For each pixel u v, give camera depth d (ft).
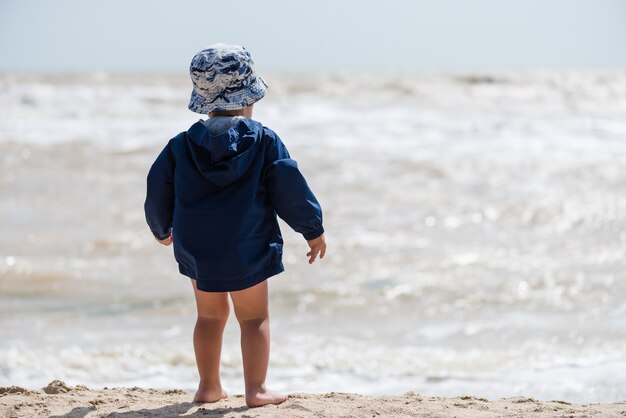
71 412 10.93
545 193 43.47
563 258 29.73
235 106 10.85
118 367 17.78
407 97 118.73
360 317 22.34
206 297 11.30
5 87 126.52
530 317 22.18
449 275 27.09
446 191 43.91
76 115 82.58
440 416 10.94
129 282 26.14
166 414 10.65
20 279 26.09
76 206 39.06
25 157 53.62
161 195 10.95
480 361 18.08
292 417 10.38
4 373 17.10
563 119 85.71
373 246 31.32
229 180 10.47
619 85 156.46
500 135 69.82
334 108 96.99
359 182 45.96
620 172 49.93
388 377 16.94
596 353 18.63
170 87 141.38
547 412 11.40
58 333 20.58
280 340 19.97
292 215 10.65
